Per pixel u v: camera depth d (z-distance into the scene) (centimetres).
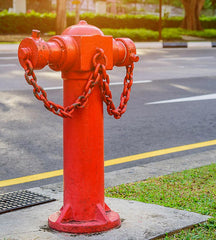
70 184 305
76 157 301
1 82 1071
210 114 816
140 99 927
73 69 288
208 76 1280
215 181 443
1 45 1991
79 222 304
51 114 775
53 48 277
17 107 816
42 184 460
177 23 3447
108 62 296
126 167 524
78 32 291
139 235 299
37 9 3450
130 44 314
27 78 272
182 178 455
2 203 371
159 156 570
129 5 4128
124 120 753
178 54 1953
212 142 643
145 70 1379
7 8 3309
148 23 3094
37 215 339
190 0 3303
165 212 343
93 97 297
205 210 356
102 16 2897
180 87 1084
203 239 302
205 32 3228
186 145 624
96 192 306
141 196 397
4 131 663
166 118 776
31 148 587
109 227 305
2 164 520
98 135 303
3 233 302
